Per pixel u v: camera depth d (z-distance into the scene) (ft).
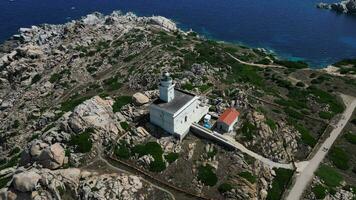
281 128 264.93
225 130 250.16
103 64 420.36
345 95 363.15
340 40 611.06
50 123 303.07
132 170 219.61
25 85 428.15
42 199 194.18
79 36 523.70
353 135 282.36
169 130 239.30
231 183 215.51
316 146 264.93
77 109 245.24
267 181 224.12
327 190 223.71
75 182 202.80
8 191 200.95
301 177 231.09
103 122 243.40
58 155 216.54
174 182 214.69
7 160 288.71
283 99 326.65
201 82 317.63
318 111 318.24
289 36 634.84
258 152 240.32
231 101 284.41
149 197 204.64
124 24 567.18
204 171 220.23
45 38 557.74
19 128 343.67
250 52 504.43
